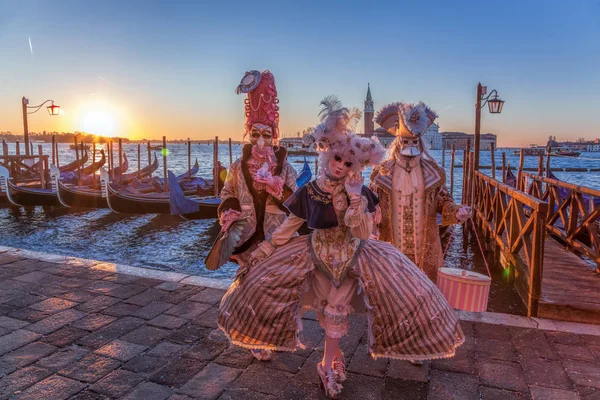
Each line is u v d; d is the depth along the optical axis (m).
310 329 3.56
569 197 6.57
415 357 2.49
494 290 6.14
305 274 2.48
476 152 12.51
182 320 3.75
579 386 2.75
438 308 2.50
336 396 2.59
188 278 4.82
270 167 2.90
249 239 2.90
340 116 2.23
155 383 2.79
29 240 11.75
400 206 3.17
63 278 4.84
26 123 23.97
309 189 2.40
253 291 2.55
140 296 4.30
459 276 2.79
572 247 6.64
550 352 3.17
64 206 17.19
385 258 2.49
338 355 2.82
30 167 22.86
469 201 11.57
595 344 3.29
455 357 3.11
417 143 3.17
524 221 5.57
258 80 2.84
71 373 2.90
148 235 12.51
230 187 2.95
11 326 3.62
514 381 2.81
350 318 3.75
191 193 18.72
